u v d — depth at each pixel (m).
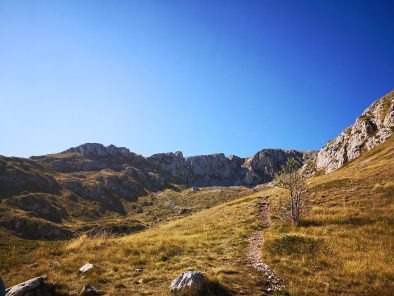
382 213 28.36
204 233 30.00
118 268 17.77
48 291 13.30
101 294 13.94
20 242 24.72
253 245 23.41
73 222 182.50
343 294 13.86
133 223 170.00
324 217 29.61
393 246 20.23
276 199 47.34
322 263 18.06
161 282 15.44
